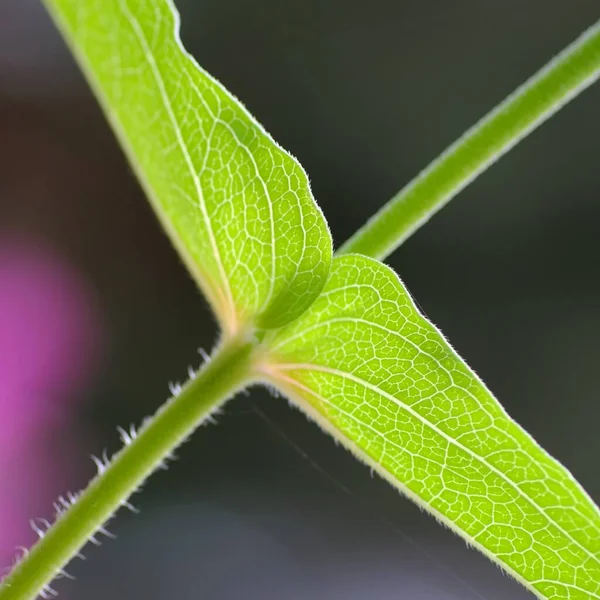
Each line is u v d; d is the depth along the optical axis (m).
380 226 0.34
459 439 0.34
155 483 0.63
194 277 0.34
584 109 0.66
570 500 0.34
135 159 0.32
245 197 0.33
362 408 0.34
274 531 0.63
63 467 0.53
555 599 0.34
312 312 0.34
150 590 0.59
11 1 0.62
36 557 0.33
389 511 0.66
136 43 0.31
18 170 0.62
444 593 0.63
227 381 0.34
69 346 0.56
